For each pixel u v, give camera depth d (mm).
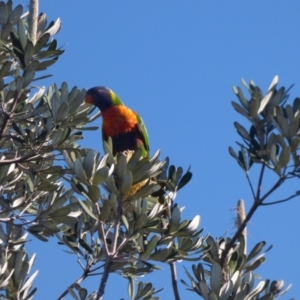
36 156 10641
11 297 10148
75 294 10000
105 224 9766
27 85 10570
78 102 10703
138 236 9438
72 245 10695
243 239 10055
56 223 10625
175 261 9688
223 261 9844
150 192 9289
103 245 9258
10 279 10148
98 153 9398
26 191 11219
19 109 11031
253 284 9641
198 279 9953
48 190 10969
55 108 10570
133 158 9227
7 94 10641
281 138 9289
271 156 9172
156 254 9359
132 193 9711
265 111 9602
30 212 11484
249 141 9547
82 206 9164
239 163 9602
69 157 9508
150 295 10641
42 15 11820
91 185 9031
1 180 11250
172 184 10727
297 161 9164
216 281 9141
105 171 8984
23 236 11227
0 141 11062
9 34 11070
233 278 9391
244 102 9617
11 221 10680
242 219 10016
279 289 9906
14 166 11383
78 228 10836
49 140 10664
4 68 10891
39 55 11008
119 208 9180
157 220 9305
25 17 12086
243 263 9875
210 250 10047
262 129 9539
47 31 11758
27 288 10242
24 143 10633
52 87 11703
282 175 9211
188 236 9688
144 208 9438
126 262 9805
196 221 9773
